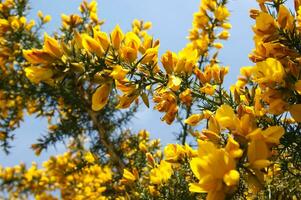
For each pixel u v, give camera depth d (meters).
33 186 1.33
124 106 0.29
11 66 0.94
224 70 0.32
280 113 0.24
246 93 0.30
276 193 0.31
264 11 0.29
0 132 0.97
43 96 0.91
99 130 0.91
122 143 0.94
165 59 0.30
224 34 0.79
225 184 0.21
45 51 0.27
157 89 0.30
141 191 0.49
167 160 0.37
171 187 0.44
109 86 0.28
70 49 0.28
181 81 0.30
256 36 0.28
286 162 0.29
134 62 0.28
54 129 0.99
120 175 0.88
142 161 0.82
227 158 0.21
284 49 0.26
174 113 0.31
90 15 0.96
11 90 0.92
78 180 1.09
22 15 0.94
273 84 0.24
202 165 0.21
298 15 0.27
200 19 0.79
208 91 0.31
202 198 0.41
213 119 0.25
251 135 0.22
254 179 0.22
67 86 0.81
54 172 1.10
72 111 0.92
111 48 0.28
